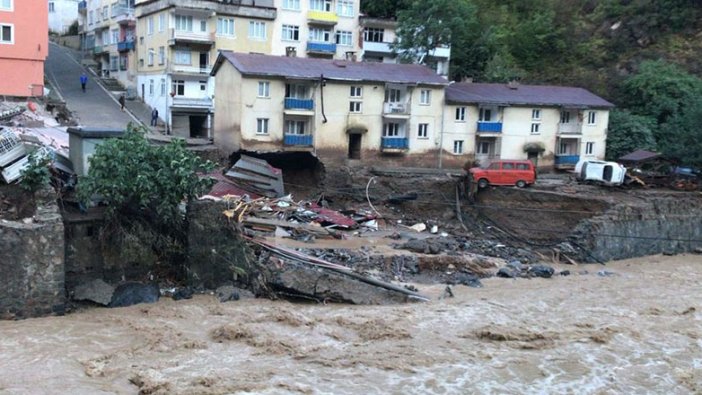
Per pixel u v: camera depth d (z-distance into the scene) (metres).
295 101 42.69
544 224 39.56
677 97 57.72
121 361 17.89
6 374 16.66
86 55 72.44
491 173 42.59
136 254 24.16
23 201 23.55
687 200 41.19
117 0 62.53
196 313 22.59
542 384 17.19
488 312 23.86
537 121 49.97
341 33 62.03
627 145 53.38
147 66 56.31
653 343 20.66
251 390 15.88
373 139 45.66
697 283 30.66
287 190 43.03
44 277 21.72
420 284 28.27
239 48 55.38
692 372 18.33
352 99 44.59
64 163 27.19
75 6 83.06
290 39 58.38
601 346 20.22
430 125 47.19
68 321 21.39
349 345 19.73
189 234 25.09
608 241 36.59
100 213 24.12
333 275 25.39
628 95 60.66
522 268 31.98
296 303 24.80
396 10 66.50
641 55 65.88
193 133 53.59
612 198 39.75
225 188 37.41
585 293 27.59
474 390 16.58
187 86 53.00
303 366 17.77
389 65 47.72
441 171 46.38
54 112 44.12
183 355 18.47
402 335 20.61
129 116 51.31
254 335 20.12
